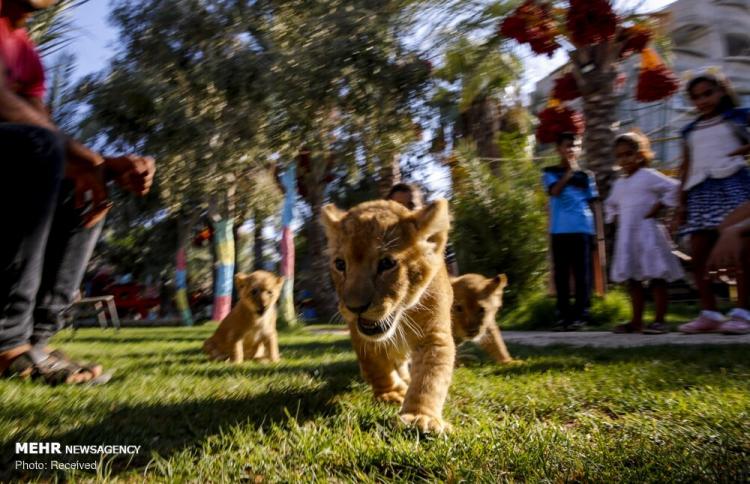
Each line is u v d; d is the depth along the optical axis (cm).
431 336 137
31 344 162
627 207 302
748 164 258
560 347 254
